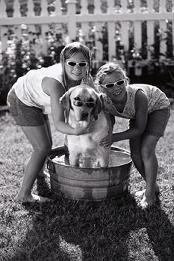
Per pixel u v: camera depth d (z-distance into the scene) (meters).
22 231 3.24
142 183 4.09
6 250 3.02
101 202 3.69
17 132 5.65
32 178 3.69
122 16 7.71
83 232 3.23
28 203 3.69
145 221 3.41
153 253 2.98
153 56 7.87
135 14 7.71
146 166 3.64
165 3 7.75
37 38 7.70
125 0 7.73
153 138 3.59
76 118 3.27
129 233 3.22
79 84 3.54
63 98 3.29
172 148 4.95
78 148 3.60
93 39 7.88
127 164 3.63
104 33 7.87
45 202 3.70
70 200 3.70
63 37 7.89
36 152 3.67
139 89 3.53
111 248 3.03
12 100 3.68
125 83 3.43
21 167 4.45
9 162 4.59
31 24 7.65
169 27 7.96
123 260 2.91
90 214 3.50
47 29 7.71
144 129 3.62
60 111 3.37
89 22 7.78
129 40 7.99
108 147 3.56
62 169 3.62
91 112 3.27
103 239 3.14
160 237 3.15
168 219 3.43
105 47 7.90
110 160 4.00
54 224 3.33
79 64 3.37
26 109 3.61
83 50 3.38
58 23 7.72
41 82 3.48
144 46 7.91
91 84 3.56
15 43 7.36
